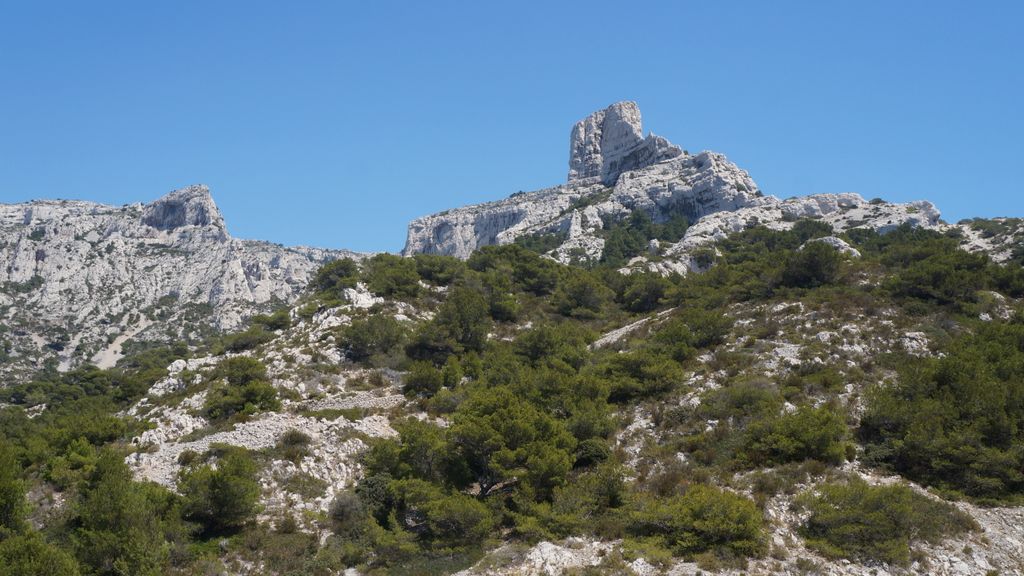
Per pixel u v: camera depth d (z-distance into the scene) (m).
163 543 35.41
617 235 148.38
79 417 55.59
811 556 33.44
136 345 172.38
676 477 39.97
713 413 46.50
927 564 32.50
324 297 92.44
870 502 34.44
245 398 58.31
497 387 52.06
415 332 74.62
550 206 198.38
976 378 43.53
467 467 42.56
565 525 36.47
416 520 40.09
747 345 58.09
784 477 38.91
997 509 36.56
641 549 34.34
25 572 29.69
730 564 32.56
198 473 40.44
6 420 77.75
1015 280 66.25
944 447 38.91
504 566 34.53
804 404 45.53
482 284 93.06
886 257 83.00
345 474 44.62
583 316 87.88
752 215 143.50
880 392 44.31
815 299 64.75
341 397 61.66
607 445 45.06
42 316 182.75
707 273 89.44
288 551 36.91
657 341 62.25
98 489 37.38
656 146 194.62
